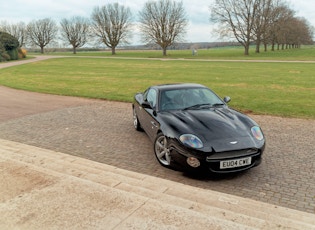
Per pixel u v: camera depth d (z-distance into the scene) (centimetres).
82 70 3030
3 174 408
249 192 402
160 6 6812
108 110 1017
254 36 6469
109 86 1692
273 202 373
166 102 566
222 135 444
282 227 278
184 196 369
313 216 331
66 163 486
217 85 1655
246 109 990
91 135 702
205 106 559
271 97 1230
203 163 423
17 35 9975
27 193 351
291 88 1503
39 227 280
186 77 2134
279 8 6319
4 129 768
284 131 714
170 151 458
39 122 845
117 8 7938
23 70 3120
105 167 491
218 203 350
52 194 347
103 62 4588
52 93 1441
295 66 3134
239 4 6212
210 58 5588
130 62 4506
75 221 289
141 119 665
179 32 6975
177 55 7319
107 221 288
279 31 6912
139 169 489
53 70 3078
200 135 441
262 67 3081
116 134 708
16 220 293
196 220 287
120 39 8194
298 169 479
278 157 536
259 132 475
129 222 286
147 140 655
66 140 662
